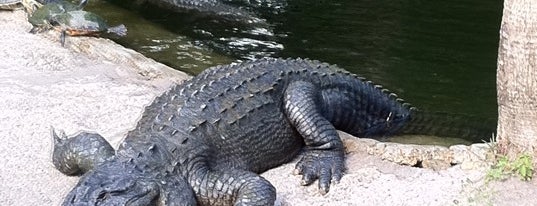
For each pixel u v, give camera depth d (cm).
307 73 609
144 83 734
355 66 878
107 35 940
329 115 612
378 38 978
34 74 749
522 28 486
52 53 810
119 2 1100
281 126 568
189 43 941
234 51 920
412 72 861
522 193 498
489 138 678
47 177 549
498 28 1023
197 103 541
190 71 845
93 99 684
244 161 539
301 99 571
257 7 1110
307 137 564
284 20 1050
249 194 474
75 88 710
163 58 882
